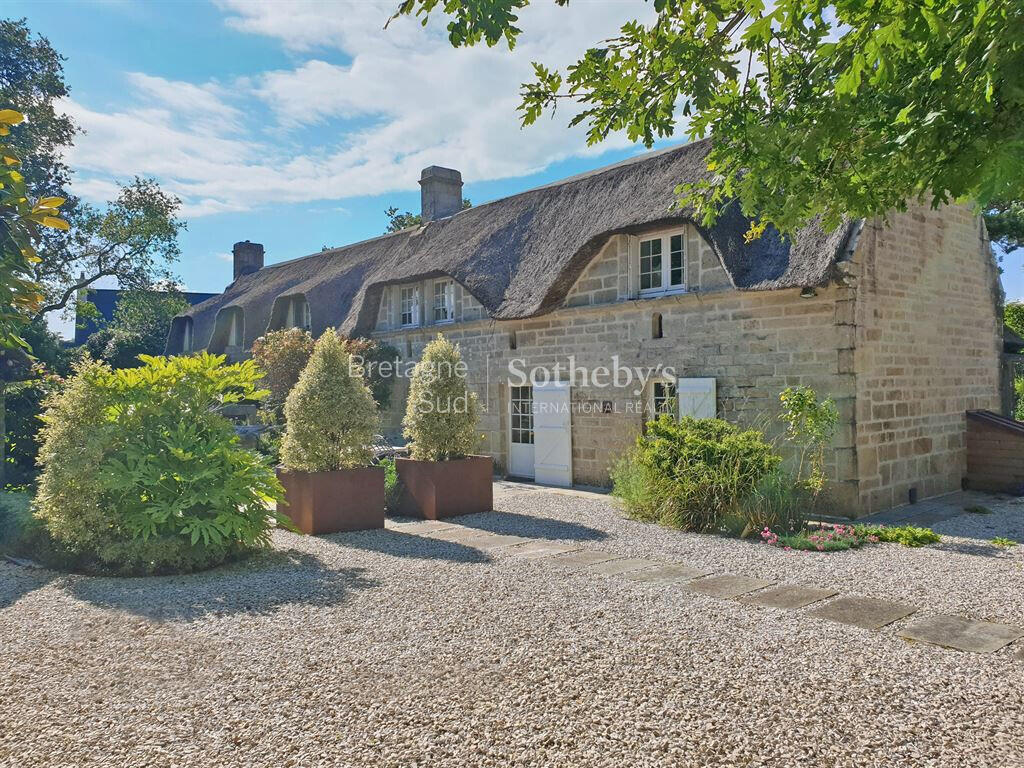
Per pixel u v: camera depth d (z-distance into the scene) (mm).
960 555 6844
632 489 9133
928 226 10258
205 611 5137
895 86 3047
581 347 12047
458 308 14766
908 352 9727
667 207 10250
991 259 11820
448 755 3029
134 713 3473
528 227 13836
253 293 21906
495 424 13758
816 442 8836
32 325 14602
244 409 17891
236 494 6625
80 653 4305
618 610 5020
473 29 2955
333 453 8391
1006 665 3979
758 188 3797
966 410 11039
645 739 3135
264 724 3332
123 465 6453
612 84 3852
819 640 4375
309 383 8508
